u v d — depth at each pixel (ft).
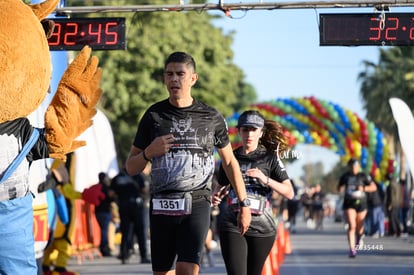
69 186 63.36
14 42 27.27
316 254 94.48
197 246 33.35
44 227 45.65
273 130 41.45
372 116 284.00
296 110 158.92
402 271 72.59
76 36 59.67
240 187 36.01
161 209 33.78
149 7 59.06
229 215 39.83
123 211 82.38
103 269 77.20
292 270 73.31
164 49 167.94
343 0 59.31
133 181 82.23
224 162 35.47
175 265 34.55
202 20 181.98
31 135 28.63
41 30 28.48
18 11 27.86
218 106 184.75
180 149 33.71
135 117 168.45
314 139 160.25
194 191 33.83
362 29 60.34
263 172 40.88
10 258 27.96
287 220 168.25
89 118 29.84
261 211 40.22
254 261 40.65
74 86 29.40
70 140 29.37
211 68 183.21
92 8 59.88
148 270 76.23
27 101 27.78
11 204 27.89
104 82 164.04
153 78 169.07
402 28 60.08
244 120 40.93
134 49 165.99
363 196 88.53
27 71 27.53
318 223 196.44
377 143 150.00
